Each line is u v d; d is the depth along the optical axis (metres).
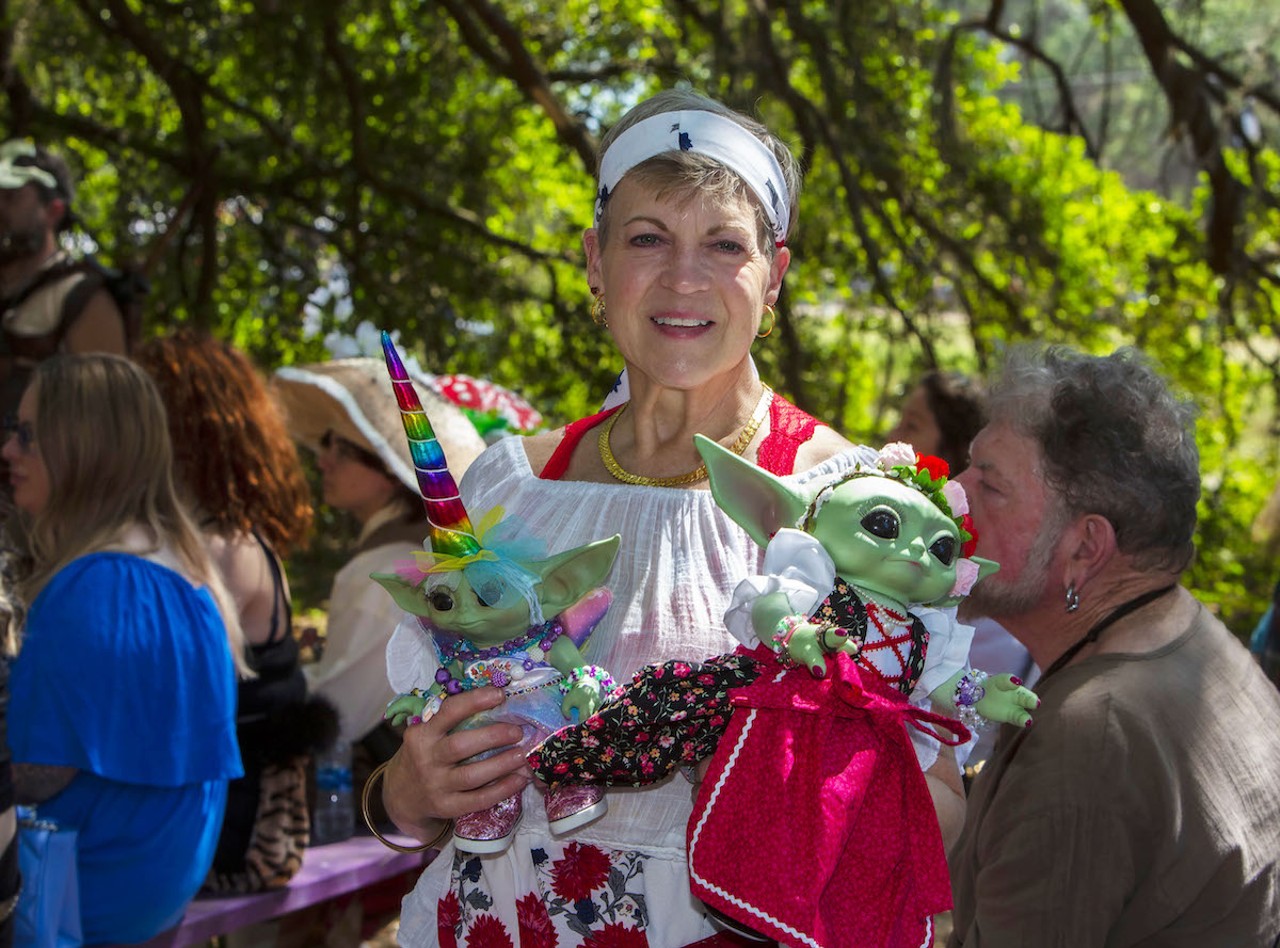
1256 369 9.54
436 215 8.52
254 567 3.35
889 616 1.66
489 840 1.79
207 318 8.18
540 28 8.97
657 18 8.88
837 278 9.05
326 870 3.53
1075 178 8.98
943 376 4.09
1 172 4.37
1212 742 2.00
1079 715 2.01
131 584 2.87
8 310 4.43
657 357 1.86
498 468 2.11
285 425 3.99
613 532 1.90
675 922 1.79
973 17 9.05
